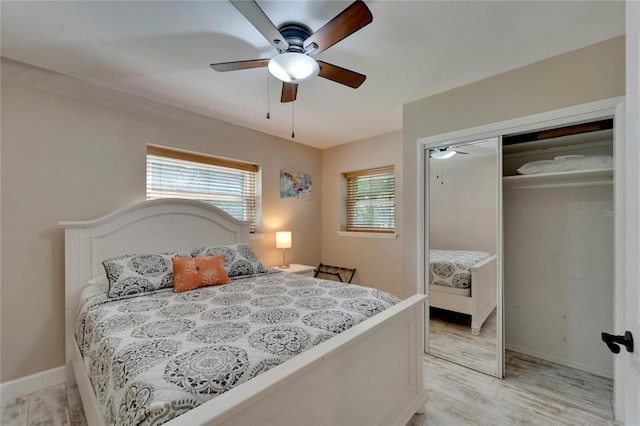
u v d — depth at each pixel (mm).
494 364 2285
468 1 1471
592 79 1840
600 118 1847
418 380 1854
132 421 860
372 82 2330
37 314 2123
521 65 2086
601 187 2232
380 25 1651
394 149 3627
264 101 2705
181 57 1979
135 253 2473
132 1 1455
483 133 2293
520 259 2600
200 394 912
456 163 2479
